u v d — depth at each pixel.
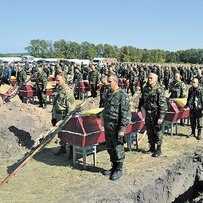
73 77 20.11
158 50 117.62
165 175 7.60
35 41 112.69
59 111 8.14
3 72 24.16
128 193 6.43
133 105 13.11
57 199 5.96
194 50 117.69
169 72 25.77
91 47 106.12
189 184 8.64
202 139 10.55
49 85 17.25
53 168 7.49
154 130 8.43
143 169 7.61
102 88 11.09
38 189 6.37
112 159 6.94
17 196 6.05
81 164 7.78
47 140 7.25
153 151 8.84
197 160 9.03
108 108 6.61
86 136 7.22
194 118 10.65
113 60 65.19
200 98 10.41
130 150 8.95
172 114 10.61
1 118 10.24
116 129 6.60
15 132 9.33
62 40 107.56
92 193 6.24
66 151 8.79
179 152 9.05
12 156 8.41
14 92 15.84
